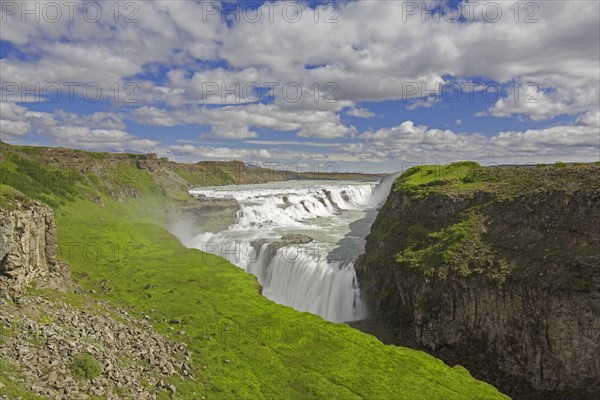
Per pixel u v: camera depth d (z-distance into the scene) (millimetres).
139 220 103812
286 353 37969
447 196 63406
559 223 46094
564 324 38469
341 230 107000
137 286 54344
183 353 34562
